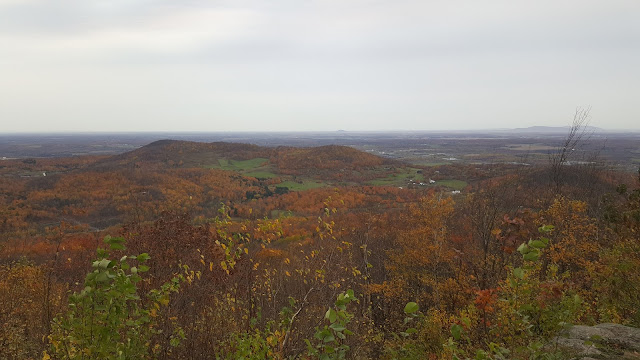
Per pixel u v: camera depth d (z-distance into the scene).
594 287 6.76
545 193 17.45
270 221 5.73
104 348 2.95
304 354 4.46
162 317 4.64
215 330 4.96
